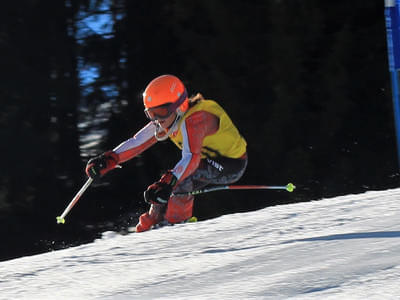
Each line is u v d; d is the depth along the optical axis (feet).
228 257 16.37
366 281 11.91
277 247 16.67
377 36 69.82
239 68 69.67
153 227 32.14
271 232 19.62
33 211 75.82
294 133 67.31
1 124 74.43
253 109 67.92
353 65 70.03
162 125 30.07
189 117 29.60
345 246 15.43
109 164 32.42
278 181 67.05
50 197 76.28
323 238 17.01
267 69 68.59
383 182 67.82
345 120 68.85
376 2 71.15
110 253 19.56
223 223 22.58
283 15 67.62
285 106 66.23
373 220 19.22
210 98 68.08
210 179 31.63
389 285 11.50
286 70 67.00
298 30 68.08
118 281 15.40
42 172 76.02
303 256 14.99
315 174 68.13
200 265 15.85
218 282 13.76
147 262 17.46
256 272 14.14
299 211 22.81
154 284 14.49
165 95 29.30
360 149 68.54
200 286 13.66
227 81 67.51
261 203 67.56
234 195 67.82
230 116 67.72
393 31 39.11
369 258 13.61
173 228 23.07
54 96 76.07
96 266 17.69
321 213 21.77
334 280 12.25
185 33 69.97
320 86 69.21
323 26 68.95
